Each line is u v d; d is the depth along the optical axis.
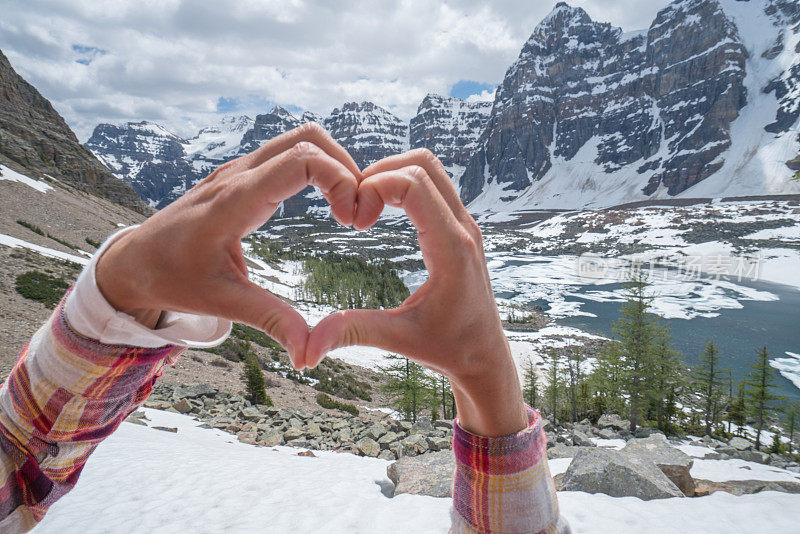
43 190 76.06
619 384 34.22
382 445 13.91
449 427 16.98
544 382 50.59
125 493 6.60
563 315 85.44
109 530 5.31
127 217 93.62
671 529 6.34
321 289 93.38
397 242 175.25
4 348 22.00
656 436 10.20
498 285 111.69
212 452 10.26
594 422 36.62
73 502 6.14
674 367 33.81
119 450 8.99
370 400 40.66
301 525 5.95
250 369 24.58
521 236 181.75
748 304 89.38
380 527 5.99
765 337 70.25
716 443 25.89
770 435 42.66
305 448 13.88
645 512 6.94
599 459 8.30
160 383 23.19
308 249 163.50
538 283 112.44
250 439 14.11
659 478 8.12
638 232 158.38
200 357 33.75
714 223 153.75
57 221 67.06
